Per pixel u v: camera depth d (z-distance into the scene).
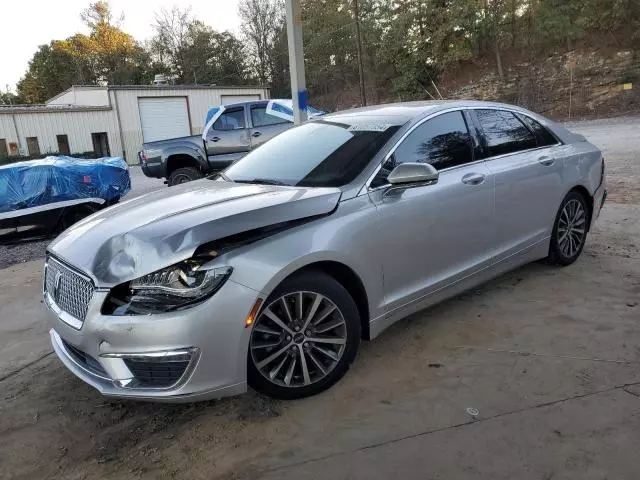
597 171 5.16
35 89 63.38
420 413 2.89
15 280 6.16
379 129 3.70
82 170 8.95
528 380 3.14
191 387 2.67
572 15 31.78
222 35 55.22
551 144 4.77
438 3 35.28
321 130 4.11
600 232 6.10
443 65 35.44
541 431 2.67
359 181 3.32
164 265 2.64
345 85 44.25
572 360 3.33
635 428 2.64
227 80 55.34
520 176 4.27
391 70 39.81
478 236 3.96
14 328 4.60
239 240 2.78
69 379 3.62
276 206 2.96
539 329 3.79
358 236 3.16
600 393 2.96
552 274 4.83
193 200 3.32
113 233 2.99
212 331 2.65
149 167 12.20
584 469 2.39
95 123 30.75
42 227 8.62
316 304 3.03
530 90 31.84
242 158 4.42
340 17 42.94
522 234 4.39
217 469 2.58
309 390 3.09
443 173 3.74
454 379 3.21
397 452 2.59
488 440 2.63
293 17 7.20
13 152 28.58
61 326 2.97
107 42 59.75
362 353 3.60
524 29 33.59
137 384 2.71
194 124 33.41
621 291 4.36
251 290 2.73
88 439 2.92
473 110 4.17
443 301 4.10
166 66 57.28
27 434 3.00
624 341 3.53
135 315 2.63
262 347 2.89
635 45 30.03
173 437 2.87
